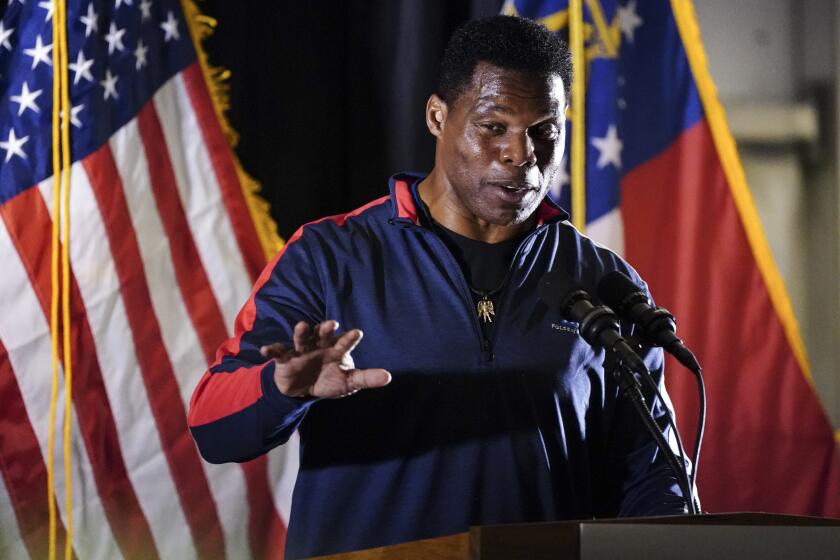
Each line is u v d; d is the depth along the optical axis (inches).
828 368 322.7
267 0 315.3
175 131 294.7
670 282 306.0
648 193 308.3
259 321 160.9
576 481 163.5
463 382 158.4
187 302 286.7
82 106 285.9
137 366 280.4
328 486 157.1
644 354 164.9
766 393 303.7
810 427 302.8
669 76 313.0
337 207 312.8
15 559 270.8
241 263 292.7
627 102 310.8
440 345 159.8
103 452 276.5
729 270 306.7
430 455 155.9
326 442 158.2
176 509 279.6
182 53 299.0
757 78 329.1
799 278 325.1
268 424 139.3
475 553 100.7
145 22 296.0
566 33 307.7
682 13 314.0
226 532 282.2
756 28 330.3
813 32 330.0
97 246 281.9
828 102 328.2
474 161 159.3
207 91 299.1
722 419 302.8
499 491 155.7
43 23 289.3
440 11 311.7
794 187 327.0
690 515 107.7
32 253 278.7
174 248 288.4
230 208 294.2
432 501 155.0
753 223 307.9
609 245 300.0
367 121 312.3
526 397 159.8
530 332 163.3
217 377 152.7
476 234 170.1
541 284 150.6
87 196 283.0
